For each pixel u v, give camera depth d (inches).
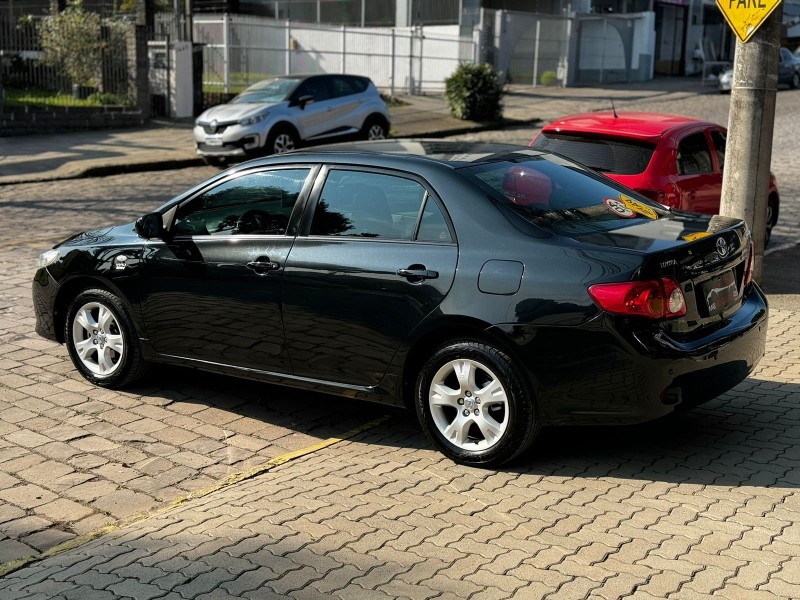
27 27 895.1
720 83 1332.4
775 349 279.6
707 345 188.7
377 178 209.8
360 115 760.3
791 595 145.2
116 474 202.8
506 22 1301.7
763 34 301.0
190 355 237.9
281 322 217.6
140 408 241.8
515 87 1332.4
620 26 1459.2
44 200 568.1
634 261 180.7
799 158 717.9
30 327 311.3
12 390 254.1
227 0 1439.5
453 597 145.5
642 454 203.9
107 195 587.2
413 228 202.2
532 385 187.6
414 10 1300.4
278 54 1072.2
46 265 258.2
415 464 201.5
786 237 457.7
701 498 180.7
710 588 147.3
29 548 170.9
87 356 257.9
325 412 239.6
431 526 170.7
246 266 221.3
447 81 998.4
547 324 183.3
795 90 1358.3
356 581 150.9
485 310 188.7
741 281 209.5
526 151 227.5
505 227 193.2
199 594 147.6
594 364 181.6
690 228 203.5
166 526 173.3
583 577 151.3
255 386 258.5
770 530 166.9
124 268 242.5
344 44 1136.8
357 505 180.2
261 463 208.4
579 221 199.8
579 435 215.8
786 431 215.9
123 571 156.1
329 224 213.5
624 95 1262.3
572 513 175.3
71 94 913.5
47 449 215.8
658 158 332.2
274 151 700.7
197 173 693.9
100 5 1050.7
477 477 193.3
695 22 1674.5
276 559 158.6
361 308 204.7
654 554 158.7
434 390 199.9
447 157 211.9
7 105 868.6
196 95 983.6
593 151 342.6
